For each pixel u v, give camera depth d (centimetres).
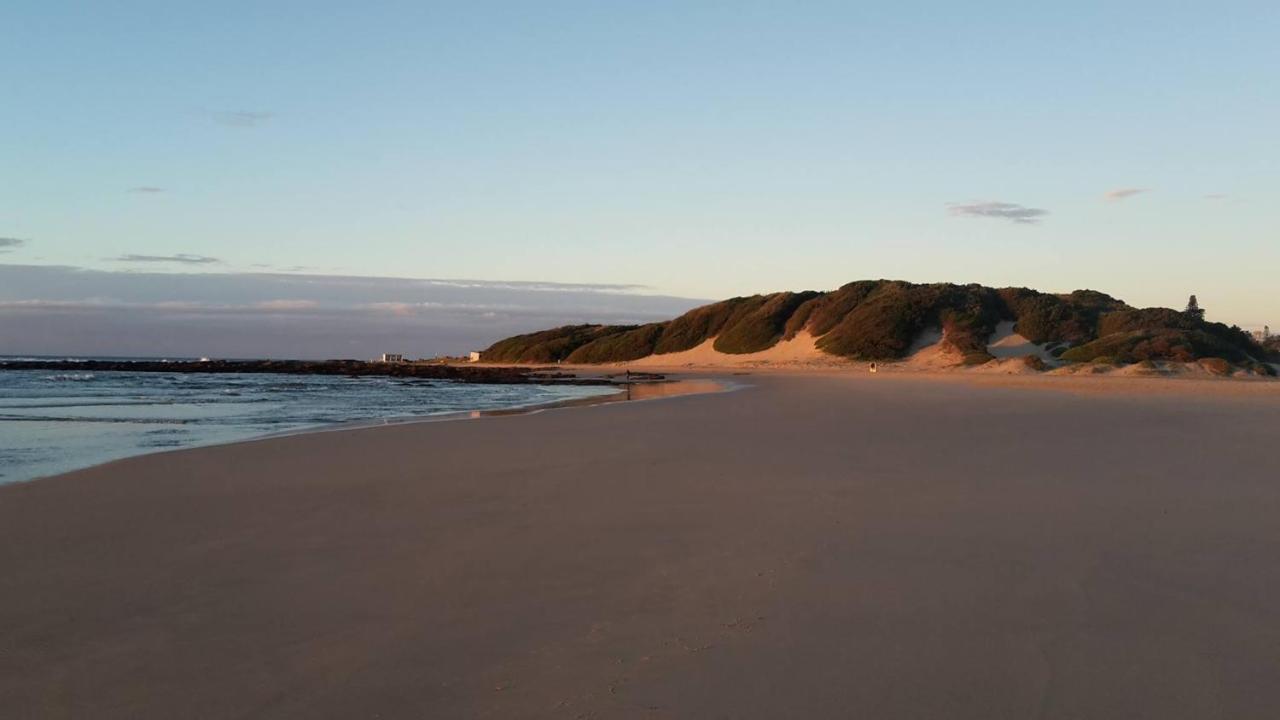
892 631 562
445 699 464
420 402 3641
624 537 849
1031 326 9081
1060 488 1130
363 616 605
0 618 608
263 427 2286
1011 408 2736
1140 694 463
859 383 5297
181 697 471
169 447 1777
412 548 810
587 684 481
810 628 568
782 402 3166
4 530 898
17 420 2528
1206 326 8756
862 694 464
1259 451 1540
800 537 841
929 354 9056
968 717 436
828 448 1609
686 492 1113
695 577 697
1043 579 684
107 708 457
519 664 512
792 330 10681
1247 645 535
